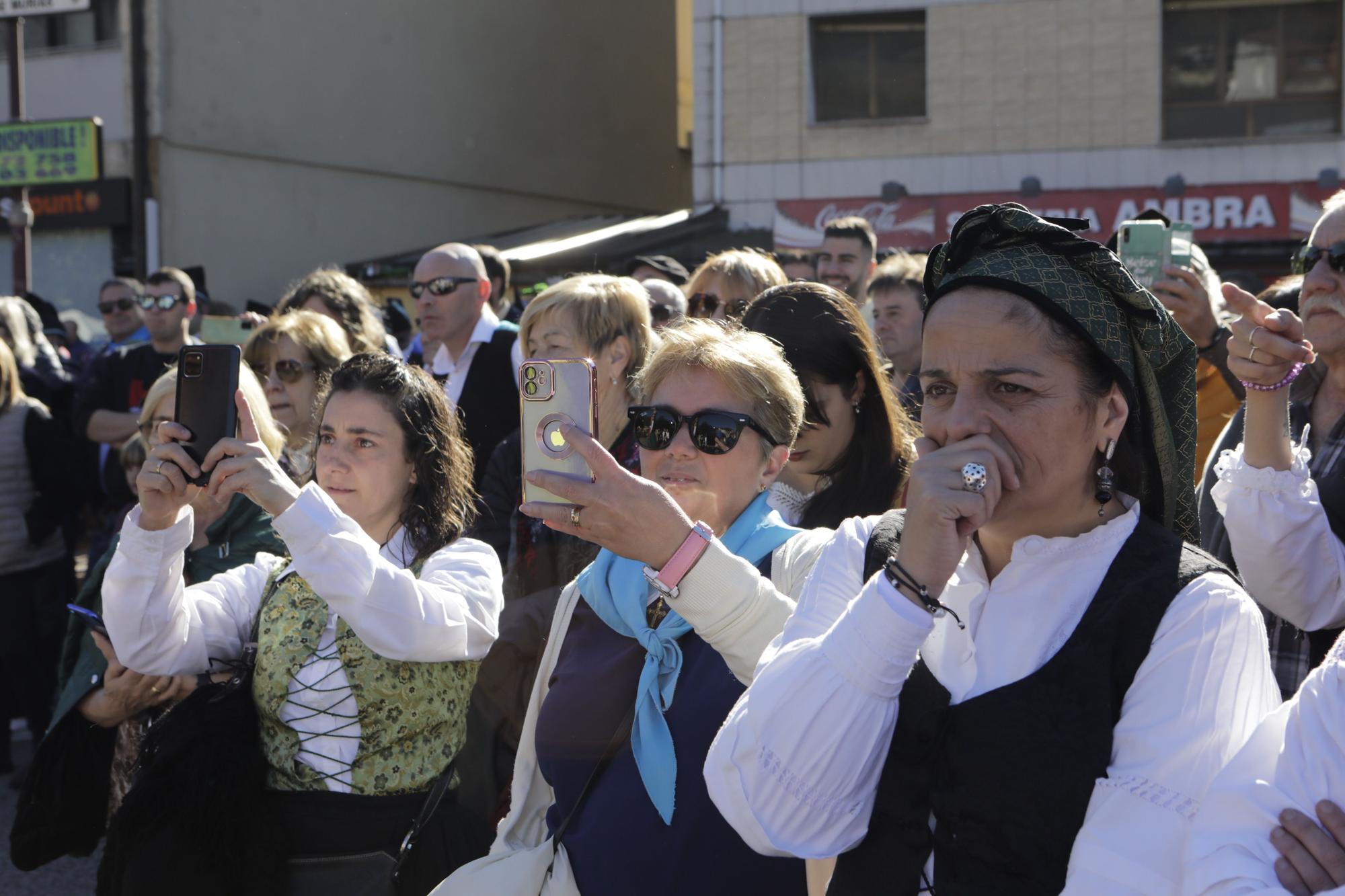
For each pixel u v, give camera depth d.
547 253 13.95
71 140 13.78
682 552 1.78
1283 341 2.20
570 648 2.22
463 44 17.77
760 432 2.16
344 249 16.47
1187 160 13.80
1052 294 1.42
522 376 1.76
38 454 5.48
